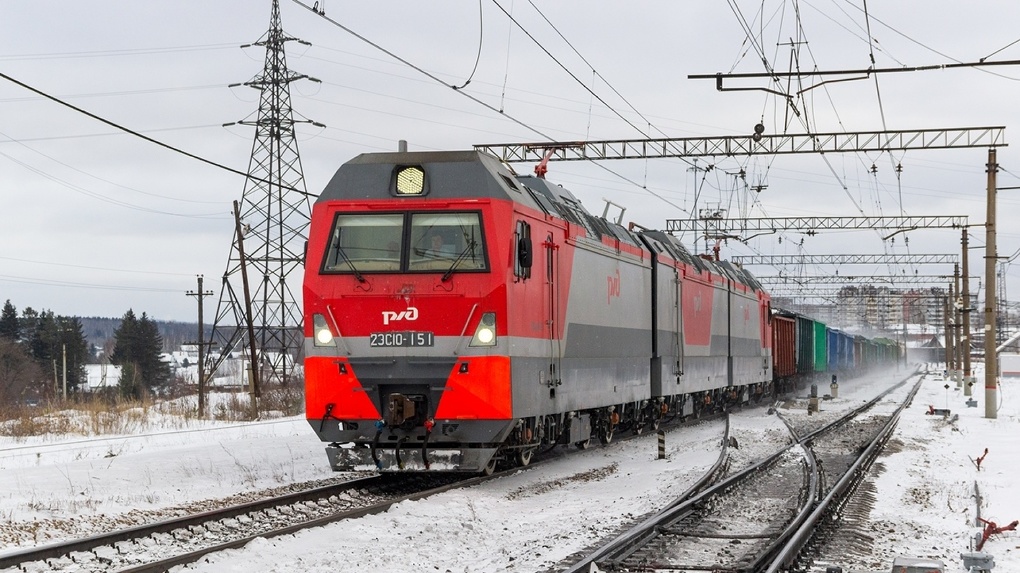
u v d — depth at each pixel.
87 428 29.22
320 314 14.83
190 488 15.30
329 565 9.53
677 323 27.03
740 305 36.53
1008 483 17.61
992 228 35.41
